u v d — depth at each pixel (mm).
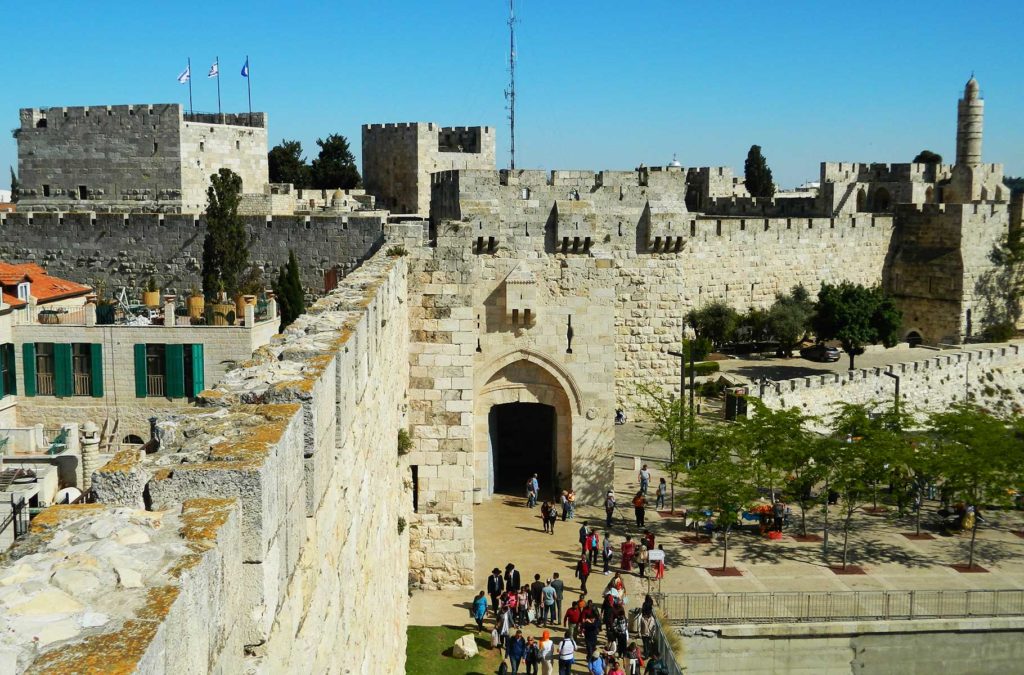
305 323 14844
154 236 76688
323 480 10242
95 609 5004
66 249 78000
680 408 52844
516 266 45938
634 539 44344
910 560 43750
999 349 79875
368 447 16578
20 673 4355
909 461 45656
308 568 9227
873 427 49188
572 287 46250
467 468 35875
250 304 51844
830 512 51031
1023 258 103750
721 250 91312
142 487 7016
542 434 55156
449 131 118625
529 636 32469
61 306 62000
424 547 36188
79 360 51125
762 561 42875
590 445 47344
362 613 14914
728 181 121875
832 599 38469
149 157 84312
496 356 46281
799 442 46656
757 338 91125
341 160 133000
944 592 39156
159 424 8445
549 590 34969
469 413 35562
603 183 61469
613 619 34062
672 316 63156
